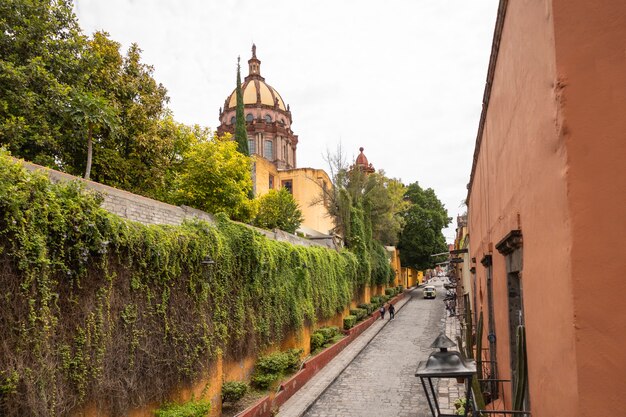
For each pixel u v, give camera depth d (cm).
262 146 4778
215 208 1672
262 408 1143
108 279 721
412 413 1223
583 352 276
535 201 400
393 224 4159
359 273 2941
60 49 1316
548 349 356
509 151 558
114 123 1191
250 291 1278
